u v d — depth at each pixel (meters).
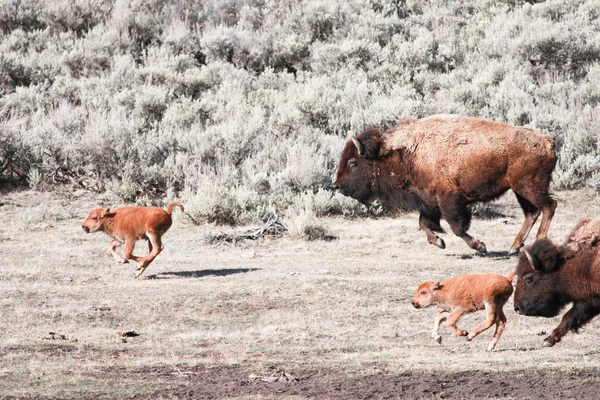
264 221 64.19
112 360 30.19
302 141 76.44
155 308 39.69
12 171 74.12
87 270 48.47
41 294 42.09
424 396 25.41
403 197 53.31
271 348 32.75
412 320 38.12
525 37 105.12
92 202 68.31
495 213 67.94
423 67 102.88
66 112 79.19
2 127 74.81
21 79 94.25
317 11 114.88
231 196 64.94
